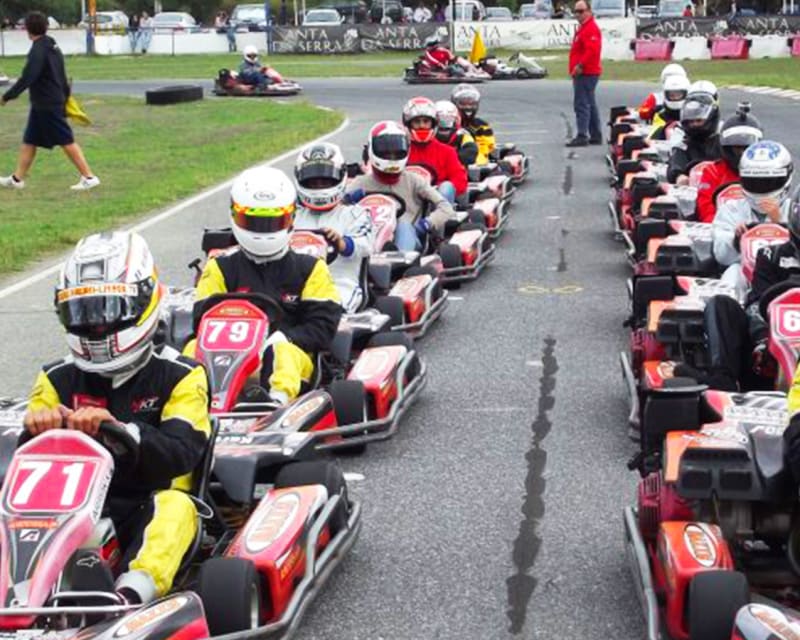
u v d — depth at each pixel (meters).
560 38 55.75
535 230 16.02
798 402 5.27
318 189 10.41
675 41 49.66
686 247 10.39
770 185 9.49
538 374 9.83
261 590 5.43
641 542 5.79
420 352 10.57
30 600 4.73
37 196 19.45
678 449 5.52
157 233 15.87
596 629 5.73
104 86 43.72
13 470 5.09
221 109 34.16
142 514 5.47
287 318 8.50
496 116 30.22
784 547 5.71
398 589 6.21
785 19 53.03
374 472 7.81
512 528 6.91
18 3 75.56
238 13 68.06
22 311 12.05
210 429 5.87
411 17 67.12
